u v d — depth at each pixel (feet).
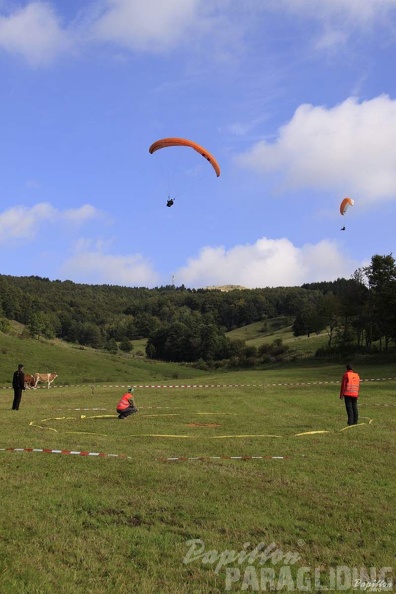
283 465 36.27
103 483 31.40
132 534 23.58
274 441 45.60
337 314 258.16
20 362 212.43
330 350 237.45
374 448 42.11
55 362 225.35
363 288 232.53
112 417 65.67
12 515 25.35
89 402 88.79
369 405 72.84
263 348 290.56
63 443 44.86
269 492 29.89
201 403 81.46
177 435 49.70
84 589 18.61
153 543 22.70
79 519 25.21
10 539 22.63
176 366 285.64
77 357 248.11
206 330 345.31
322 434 49.37
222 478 32.63
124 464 36.04
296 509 27.12
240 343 338.13
